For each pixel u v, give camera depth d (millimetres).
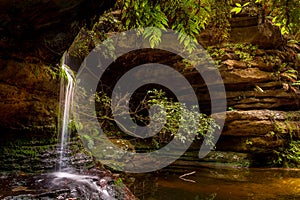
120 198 3258
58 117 3943
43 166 3523
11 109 3320
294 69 7672
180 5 3037
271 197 3816
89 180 3268
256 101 6824
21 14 2375
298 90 7277
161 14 3115
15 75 3178
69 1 2447
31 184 2963
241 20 6902
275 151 6535
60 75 3941
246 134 6570
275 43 7129
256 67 6883
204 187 4406
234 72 6715
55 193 2742
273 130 6531
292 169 6234
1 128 3375
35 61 3359
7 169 3279
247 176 5348
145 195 3912
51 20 2611
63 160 3777
